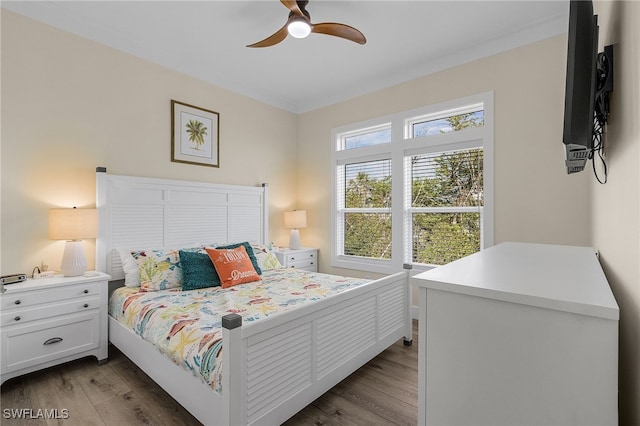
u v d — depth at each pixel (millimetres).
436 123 3504
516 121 2887
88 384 2191
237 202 3865
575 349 676
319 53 3211
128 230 2947
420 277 908
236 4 2469
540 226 2766
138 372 2371
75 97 2699
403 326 2803
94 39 2807
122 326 2393
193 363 1604
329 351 1954
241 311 2066
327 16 2625
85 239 2684
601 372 651
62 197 2629
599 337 651
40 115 2525
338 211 4270
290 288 2652
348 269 4109
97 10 2541
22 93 2447
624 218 916
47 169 2559
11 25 2398
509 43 2912
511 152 2912
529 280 871
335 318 2008
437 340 854
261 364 1506
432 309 865
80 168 2727
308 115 4578
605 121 1204
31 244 2482
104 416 1836
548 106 2732
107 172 2879
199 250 3078
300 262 4137
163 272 2736
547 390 708
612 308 631
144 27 2771
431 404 860
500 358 765
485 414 783
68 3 2463
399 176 3656
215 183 3672
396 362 2514
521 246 1951
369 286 2330
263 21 2688
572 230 2615
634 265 783
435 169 3471
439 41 2990
